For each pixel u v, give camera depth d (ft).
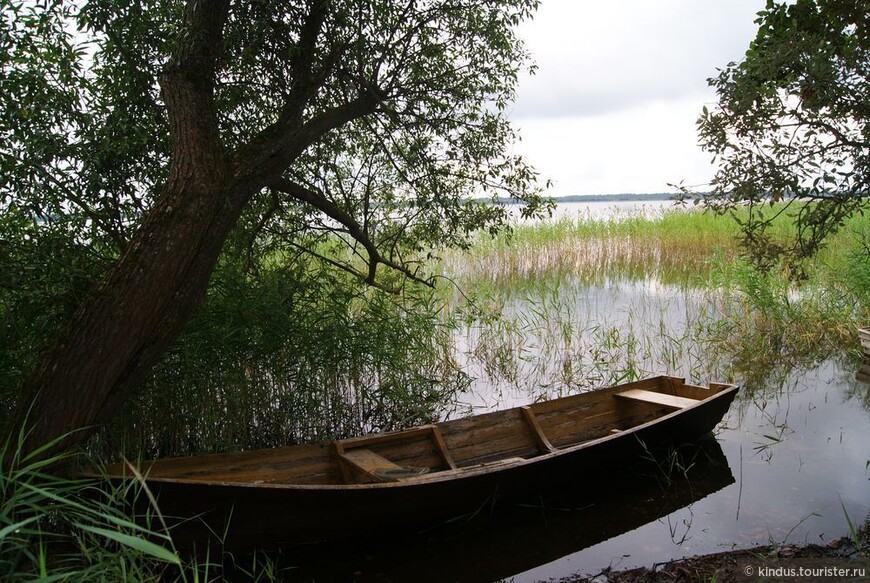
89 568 10.48
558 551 14.93
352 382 23.93
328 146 22.57
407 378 25.27
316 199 21.25
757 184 15.34
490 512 16.61
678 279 48.14
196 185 14.37
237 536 14.01
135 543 8.69
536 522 16.26
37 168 14.90
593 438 21.52
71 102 15.96
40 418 12.51
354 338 22.81
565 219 62.13
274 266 23.27
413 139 22.77
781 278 37.11
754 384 27.48
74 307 16.19
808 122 15.02
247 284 20.45
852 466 18.89
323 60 19.74
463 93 21.97
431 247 24.98
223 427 20.42
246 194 15.99
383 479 15.56
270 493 13.53
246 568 14.26
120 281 13.44
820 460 19.39
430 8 20.21
